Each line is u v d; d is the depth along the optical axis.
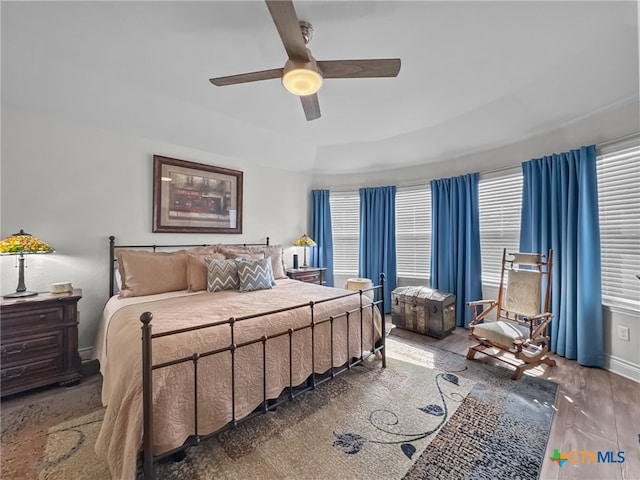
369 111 3.00
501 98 2.74
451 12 1.66
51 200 2.50
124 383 1.27
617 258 2.46
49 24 1.77
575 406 1.92
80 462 1.45
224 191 3.66
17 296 2.16
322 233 4.68
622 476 1.36
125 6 1.62
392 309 3.72
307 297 2.40
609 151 2.46
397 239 4.48
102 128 2.76
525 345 2.34
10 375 2.01
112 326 1.85
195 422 1.34
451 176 3.92
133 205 2.95
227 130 3.32
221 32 1.84
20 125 2.37
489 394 2.08
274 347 1.73
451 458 1.47
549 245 2.86
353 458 1.47
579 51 2.04
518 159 3.24
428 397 2.04
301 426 1.72
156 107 2.77
